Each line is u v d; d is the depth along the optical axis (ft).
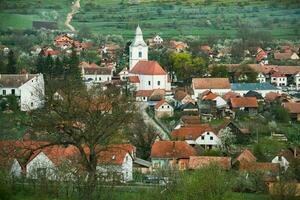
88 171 327.26
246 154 495.00
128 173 435.94
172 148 507.71
